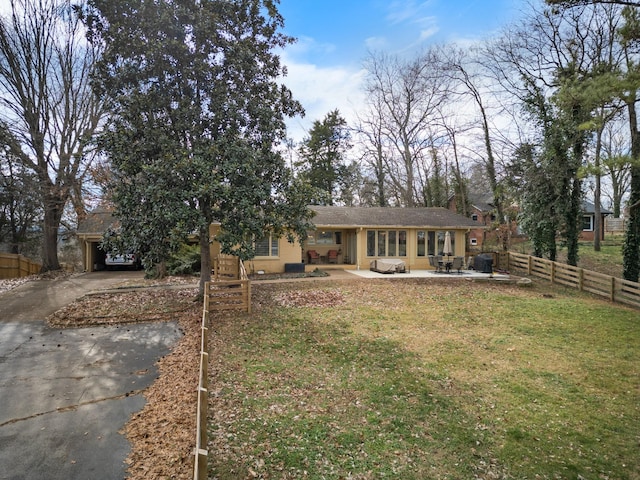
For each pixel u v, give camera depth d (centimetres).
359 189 4206
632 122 1584
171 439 477
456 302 1335
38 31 1917
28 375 688
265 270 1962
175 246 1111
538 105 2017
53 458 434
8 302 1291
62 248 3297
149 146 1131
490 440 511
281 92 1334
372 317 1127
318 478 418
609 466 464
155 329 995
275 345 866
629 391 665
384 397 624
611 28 1706
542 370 754
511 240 3006
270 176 1281
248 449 464
